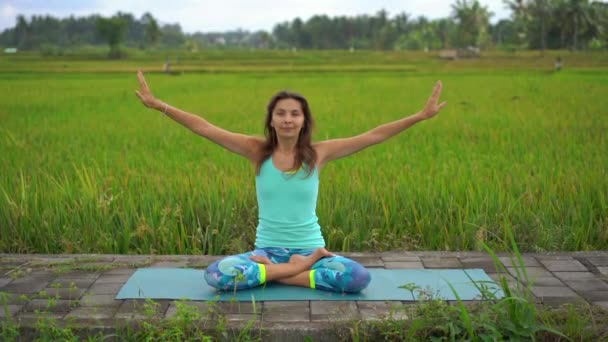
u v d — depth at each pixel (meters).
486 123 12.49
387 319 3.60
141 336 3.53
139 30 152.75
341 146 4.24
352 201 6.13
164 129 12.04
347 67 48.91
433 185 6.62
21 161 8.37
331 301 3.95
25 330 3.57
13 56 66.06
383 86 26.31
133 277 4.38
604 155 8.47
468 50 64.69
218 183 6.70
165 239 5.52
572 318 3.54
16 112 15.60
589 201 6.15
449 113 14.48
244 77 35.34
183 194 6.32
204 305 3.88
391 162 8.22
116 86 26.45
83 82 29.36
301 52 76.06
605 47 69.38
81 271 4.57
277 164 4.18
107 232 5.63
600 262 4.77
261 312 3.78
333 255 4.12
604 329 3.53
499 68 46.47
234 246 5.52
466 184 6.68
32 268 4.65
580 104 16.03
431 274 4.50
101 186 6.59
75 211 5.90
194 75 38.28
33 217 5.87
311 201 4.22
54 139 10.88
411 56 66.62
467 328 3.37
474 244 5.51
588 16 68.50
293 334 3.53
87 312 3.78
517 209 6.01
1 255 4.98
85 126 12.64
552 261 4.82
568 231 5.63
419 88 24.78
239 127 12.52
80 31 134.88
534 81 26.69
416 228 5.85
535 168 7.66
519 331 3.43
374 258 4.94
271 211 4.22
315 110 15.67
